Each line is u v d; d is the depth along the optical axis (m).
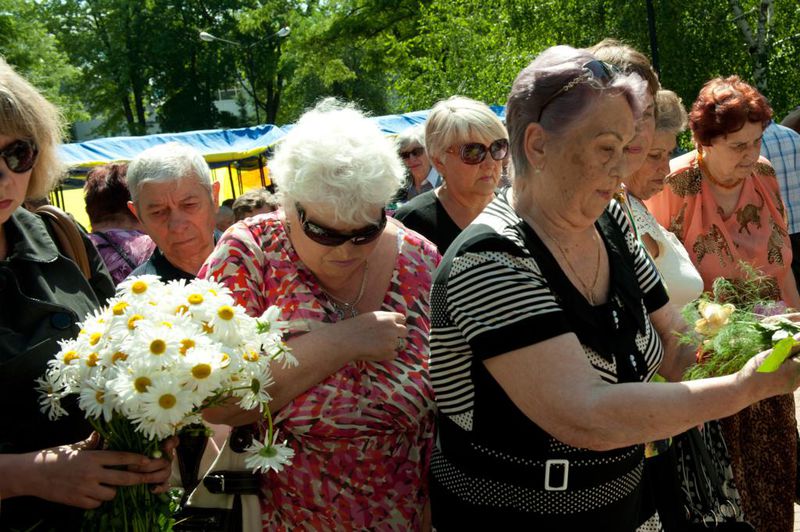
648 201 3.45
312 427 2.10
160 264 3.05
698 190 3.34
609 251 1.94
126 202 3.79
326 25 32.94
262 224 2.22
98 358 1.73
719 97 3.18
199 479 2.36
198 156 3.04
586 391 1.63
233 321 1.78
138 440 1.79
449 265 1.83
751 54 16.52
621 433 1.61
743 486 2.92
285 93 46.81
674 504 2.45
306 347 2.08
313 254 2.13
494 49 19.59
